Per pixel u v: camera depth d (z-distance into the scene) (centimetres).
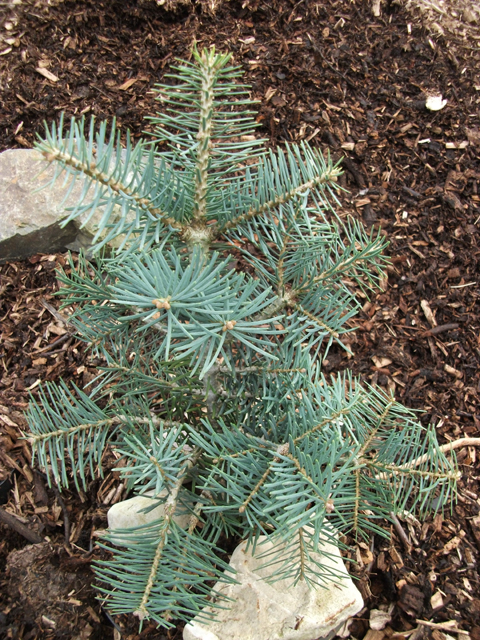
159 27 107
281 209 42
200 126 38
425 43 109
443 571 65
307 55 105
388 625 61
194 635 50
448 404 82
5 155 87
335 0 111
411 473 47
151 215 38
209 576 45
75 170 34
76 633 58
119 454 70
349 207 95
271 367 47
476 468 76
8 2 105
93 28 106
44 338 82
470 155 101
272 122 98
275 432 46
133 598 39
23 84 100
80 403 51
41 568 61
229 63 102
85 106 99
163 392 53
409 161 100
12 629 58
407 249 93
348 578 53
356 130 101
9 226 83
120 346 53
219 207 43
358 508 49
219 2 107
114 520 58
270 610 51
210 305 34
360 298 90
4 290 85
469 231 94
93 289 50
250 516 45
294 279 48
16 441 72
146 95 101
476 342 87
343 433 51
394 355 85
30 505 67
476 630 61
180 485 46
